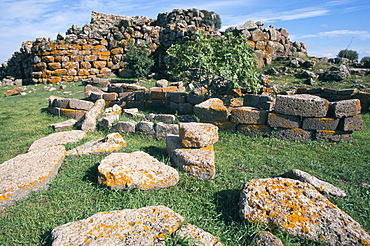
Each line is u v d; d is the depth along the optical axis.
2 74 31.30
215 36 18.86
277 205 3.78
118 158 5.37
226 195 4.64
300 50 21.86
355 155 6.65
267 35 18.83
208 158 5.30
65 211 4.19
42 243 3.48
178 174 5.15
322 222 3.53
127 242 3.13
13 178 4.82
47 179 4.95
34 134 8.84
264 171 5.75
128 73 23.53
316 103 7.33
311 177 4.79
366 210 4.38
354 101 7.27
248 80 10.50
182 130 5.84
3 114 11.96
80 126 8.98
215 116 8.25
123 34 25.47
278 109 7.61
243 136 7.95
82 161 5.99
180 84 14.05
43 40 25.19
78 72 24.12
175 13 25.77
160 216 3.61
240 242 3.54
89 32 24.73
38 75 23.86
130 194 4.50
